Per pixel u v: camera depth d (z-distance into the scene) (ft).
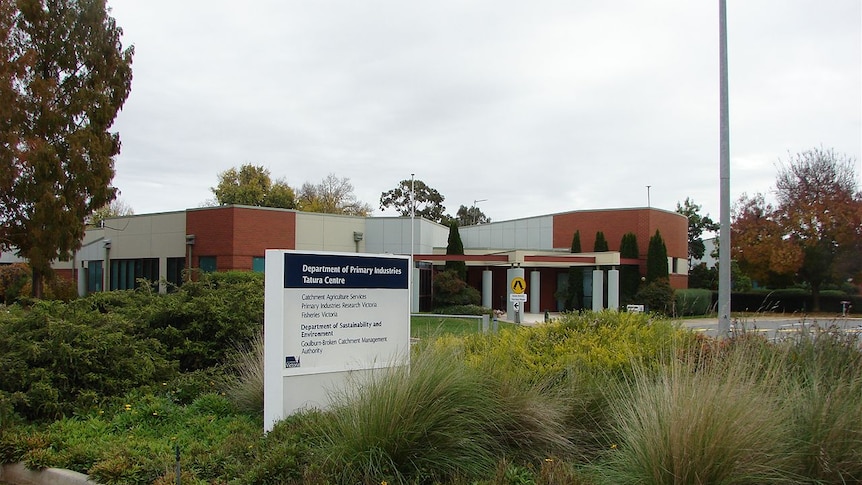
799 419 15.39
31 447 18.90
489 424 17.65
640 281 132.46
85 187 77.87
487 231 155.02
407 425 16.14
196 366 30.73
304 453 16.79
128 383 25.45
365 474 15.21
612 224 138.92
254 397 24.23
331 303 22.67
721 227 37.65
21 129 72.90
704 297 134.10
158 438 20.27
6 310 31.01
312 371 21.95
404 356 20.01
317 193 260.62
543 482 14.90
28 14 76.02
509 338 27.25
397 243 121.90
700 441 13.43
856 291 144.66
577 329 27.30
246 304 33.40
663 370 16.97
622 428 16.70
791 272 139.44
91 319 28.37
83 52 80.23
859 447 14.76
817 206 136.77
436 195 303.68
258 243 107.86
